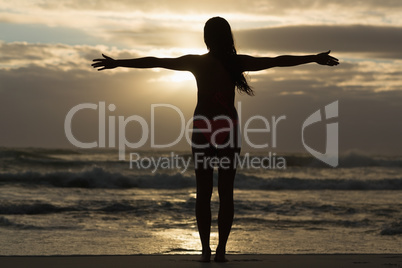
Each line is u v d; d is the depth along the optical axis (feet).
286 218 38.73
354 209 44.80
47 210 41.55
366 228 34.22
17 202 45.70
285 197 57.93
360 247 26.76
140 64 16.89
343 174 112.06
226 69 17.13
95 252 23.59
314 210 44.04
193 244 26.27
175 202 47.73
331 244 27.50
